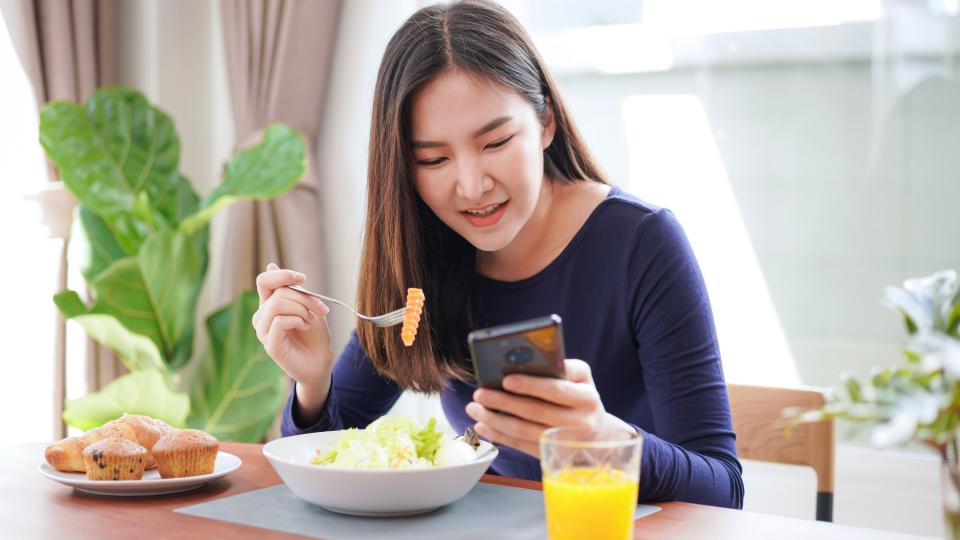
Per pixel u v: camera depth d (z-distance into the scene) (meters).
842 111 2.41
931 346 0.71
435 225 1.47
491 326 1.52
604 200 1.46
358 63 2.91
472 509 1.08
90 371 2.85
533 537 0.96
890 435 0.67
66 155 2.64
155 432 1.25
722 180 2.56
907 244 2.37
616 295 1.42
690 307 1.35
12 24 2.78
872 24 2.36
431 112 1.25
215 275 3.16
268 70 2.89
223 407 2.70
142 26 3.10
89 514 1.05
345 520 1.03
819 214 2.46
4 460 1.33
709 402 1.29
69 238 2.86
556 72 2.74
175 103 3.11
